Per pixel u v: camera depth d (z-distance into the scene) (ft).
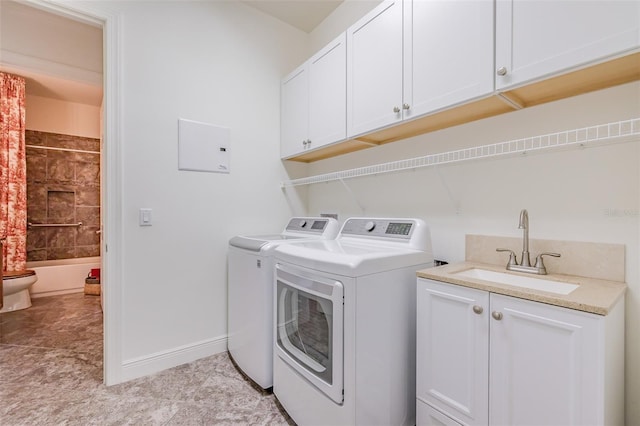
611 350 3.06
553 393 3.13
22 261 11.18
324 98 7.04
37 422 4.84
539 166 4.63
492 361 3.59
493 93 4.08
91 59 7.73
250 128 8.07
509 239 4.92
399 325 4.58
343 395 4.00
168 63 6.71
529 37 3.71
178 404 5.35
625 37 3.04
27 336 8.27
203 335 7.14
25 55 6.96
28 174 12.42
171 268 6.72
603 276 4.01
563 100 4.37
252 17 8.17
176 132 6.81
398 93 5.31
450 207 5.78
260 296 5.70
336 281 4.14
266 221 8.39
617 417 3.43
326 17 8.66
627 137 3.82
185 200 6.93
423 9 4.90
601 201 4.06
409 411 4.75
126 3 6.17
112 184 5.98
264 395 5.65
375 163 7.23
